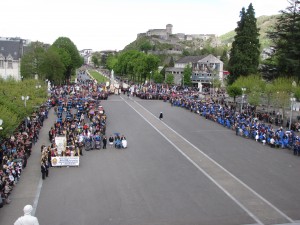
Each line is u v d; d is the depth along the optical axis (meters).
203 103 68.88
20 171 29.48
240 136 47.56
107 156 36.47
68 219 21.69
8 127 31.92
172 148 40.12
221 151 39.09
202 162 34.56
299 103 55.09
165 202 24.39
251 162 34.88
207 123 56.53
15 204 23.83
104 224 21.03
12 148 32.56
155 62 135.50
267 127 47.16
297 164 34.50
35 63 97.88
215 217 21.97
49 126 49.94
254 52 84.19
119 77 187.12
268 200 24.84
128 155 36.94
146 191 26.52
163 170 31.84
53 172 30.95
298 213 22.61
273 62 80.12
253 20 83.75
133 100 83.25
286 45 71.12
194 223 21.11
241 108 64.75
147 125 53.53
